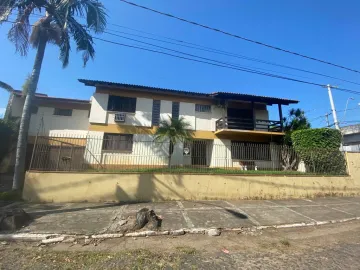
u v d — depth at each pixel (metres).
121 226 5.89
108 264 4.02
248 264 4.10
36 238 5.16
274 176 10.24
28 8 9.29
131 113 15.51
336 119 16.88
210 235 5.71
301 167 12.16
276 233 6.01
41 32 9.59
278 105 17.42
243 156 13.31
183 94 16.45
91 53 11.18
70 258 4.25
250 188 9.81
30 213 6.82
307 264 4.11
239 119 17.17
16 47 9.27
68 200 8.38
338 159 11.66
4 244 4.90
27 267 3.88
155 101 16.30
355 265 4.08
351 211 8.37
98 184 8.64
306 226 6.70
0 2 8.69
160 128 13.40
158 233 5.65
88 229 5.72
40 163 8.90
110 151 14.50
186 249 4.76
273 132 16.33
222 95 16.39
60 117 16.33
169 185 9.10
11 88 15.80
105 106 15.13
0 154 13.50
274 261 4.23
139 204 8.23
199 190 9.31
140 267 3.91
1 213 5.91
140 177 8.95
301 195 10.42
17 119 15.11
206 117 17.06
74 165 9.78
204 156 13.84
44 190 8.30
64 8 9.48
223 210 7.74
